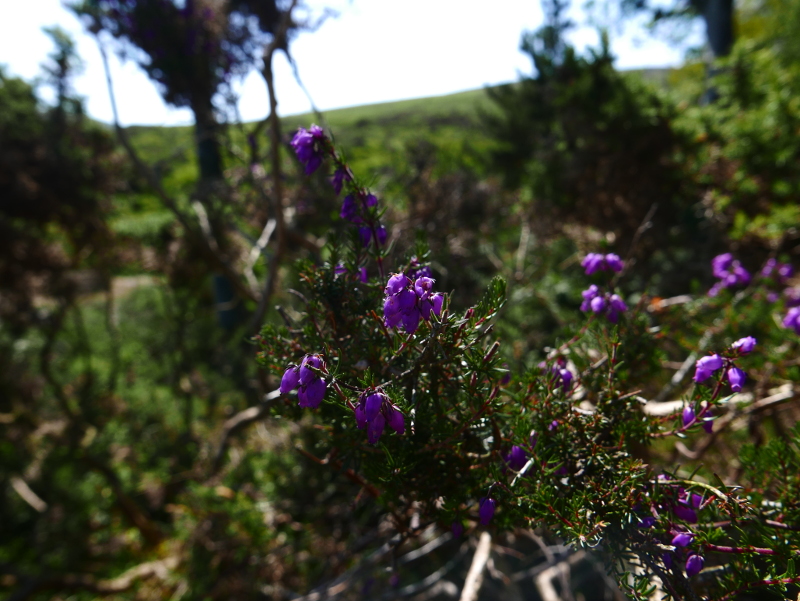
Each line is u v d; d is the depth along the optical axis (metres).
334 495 4.41
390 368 1.42
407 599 4.70
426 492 1.42
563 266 6.11
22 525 9.42
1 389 9.48
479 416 1.28
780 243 4.04
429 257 1.47
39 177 9.55
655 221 5.84
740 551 1.23
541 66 13.62
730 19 9.14
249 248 7.09
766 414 3.03
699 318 2.97
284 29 2.88
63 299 10.26
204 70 5.45
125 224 10.64
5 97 9.83
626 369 1.79
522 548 4.81
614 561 1.24
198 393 9.44
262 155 5.39
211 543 4.35
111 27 5.22
